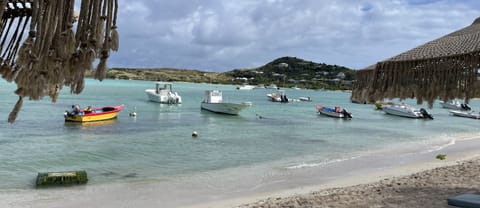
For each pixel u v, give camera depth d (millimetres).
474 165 16797
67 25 2627
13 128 26859
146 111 44656
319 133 31781
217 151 21750
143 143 23516
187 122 36062
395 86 6242
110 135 26281
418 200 10922
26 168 16250
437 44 7172
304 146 24547
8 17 3148
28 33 2555
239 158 19969
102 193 13094
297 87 181500
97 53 2729
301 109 57969
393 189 12477
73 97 58906
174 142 24359
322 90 167000
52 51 2600
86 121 31656
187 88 130250
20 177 14781
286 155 21172
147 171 16562
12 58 3139
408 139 29719
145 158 19219
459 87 5617
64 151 20047
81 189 13516
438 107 73375
